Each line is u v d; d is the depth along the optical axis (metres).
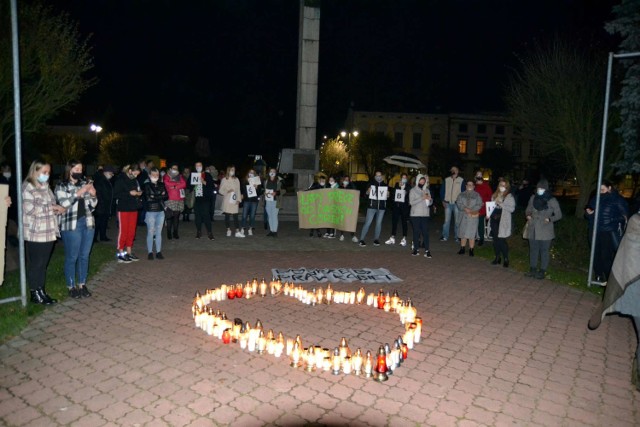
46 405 4.55
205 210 13.82
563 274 10.39
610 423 4.58
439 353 6.10
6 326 6.27
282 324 6.97
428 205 12.36
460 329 7.02
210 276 9.65
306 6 20.88
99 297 7.94
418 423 4.43
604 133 9.28
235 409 4.57
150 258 10.92
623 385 5.38
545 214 10.10
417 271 10.70
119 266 10.17
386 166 61.16
